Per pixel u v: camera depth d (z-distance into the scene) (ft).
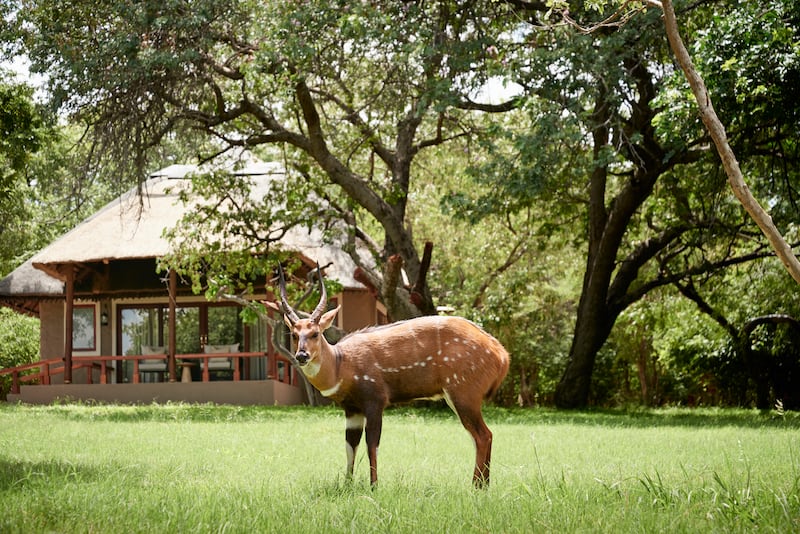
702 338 102.01
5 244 116.37
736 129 64.80
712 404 123.65
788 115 57.36
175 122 74.64
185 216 81.51
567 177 80.84
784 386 96.12
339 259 100.12
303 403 99.14
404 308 76.79
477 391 26.78
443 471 30.99
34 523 19.15
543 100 65.92
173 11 67.21
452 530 18.78
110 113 68.13
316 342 25.94
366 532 18.63
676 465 32.48
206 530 18.71
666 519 19.19
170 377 91.71
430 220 114.52
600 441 44.62
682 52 25.02
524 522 19.15
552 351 116.78
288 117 86.94
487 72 67.46
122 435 47.70
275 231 87.20
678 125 58.08
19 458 35.58
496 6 74.23
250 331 100.94
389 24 67.97
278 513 20.65
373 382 26.63
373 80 77.82
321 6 67.77
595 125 67.56
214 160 94.79
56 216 135.95
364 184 80.18
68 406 80.69
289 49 66.28
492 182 69.31
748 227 84.79
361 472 31.17
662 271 88.48
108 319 103.40
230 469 32.30
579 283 114.93
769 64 54.39
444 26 72.74
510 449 40.42
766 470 29.07
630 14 31.01
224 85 80.43
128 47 65.72
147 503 22.03
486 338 27.35
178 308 101.86
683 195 82.69
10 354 122.83
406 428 54.75
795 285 86.38
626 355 120.37
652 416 72.90
